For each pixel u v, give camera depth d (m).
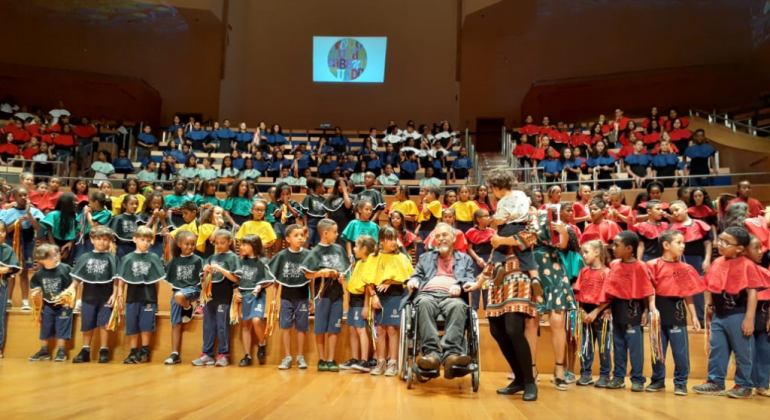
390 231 4.71
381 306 4.59
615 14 14.44
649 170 9.32
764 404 3.63
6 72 14.18
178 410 2.87
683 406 3.44
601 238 5.95
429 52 16.38
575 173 9.42
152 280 5.20
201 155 11.80
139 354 5.12
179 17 14.86
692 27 13.78
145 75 15.39
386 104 16.31
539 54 15.38
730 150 10.87
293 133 14.45
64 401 3.08
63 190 9.12
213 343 5.04
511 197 3.63
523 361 3.50
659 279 4.22
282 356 5.11
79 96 14.85
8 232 6.09
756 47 13.01
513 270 3.58
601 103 14.81
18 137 11.22
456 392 3.76
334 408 3.05
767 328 4.06
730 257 4.11
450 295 4.00
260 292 5.09
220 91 15.45
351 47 16.42
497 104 15.70
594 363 5.04
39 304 5.10
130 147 12.30
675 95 14.05
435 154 11.41
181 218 7.05
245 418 2.71
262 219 6.83
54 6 14.41
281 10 16.52
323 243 5.00
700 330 4.92
